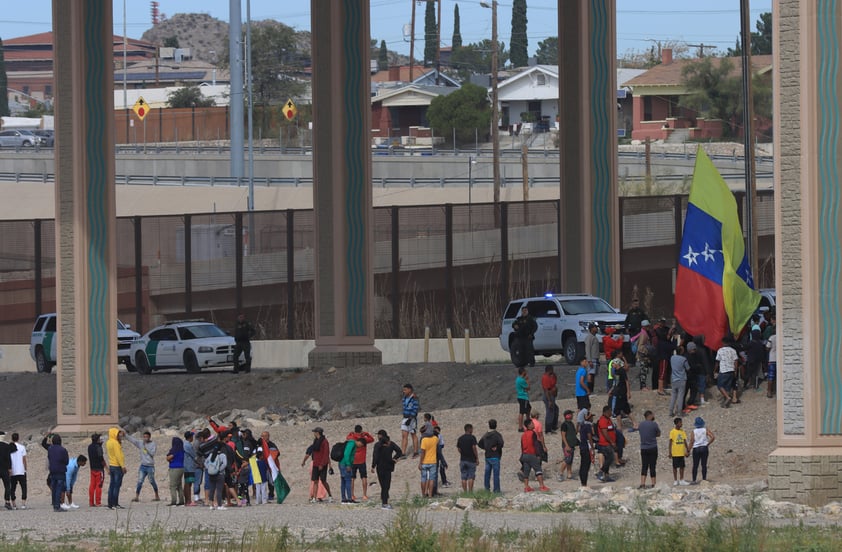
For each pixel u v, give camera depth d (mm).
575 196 174000
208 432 111750
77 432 145750
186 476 110062
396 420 140000
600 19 173125
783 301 100875
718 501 98312
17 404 172875
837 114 100250
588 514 95062
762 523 79125
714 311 129625
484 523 86812
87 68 145875
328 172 169500
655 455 106750
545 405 128375
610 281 173000
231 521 92312
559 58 175250
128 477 129875
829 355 99688
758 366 129750
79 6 145250
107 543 79438
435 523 87688
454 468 122062
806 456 99062
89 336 146250
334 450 107625
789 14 101125
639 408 128250
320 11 169375
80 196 145750
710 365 132000
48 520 97250
